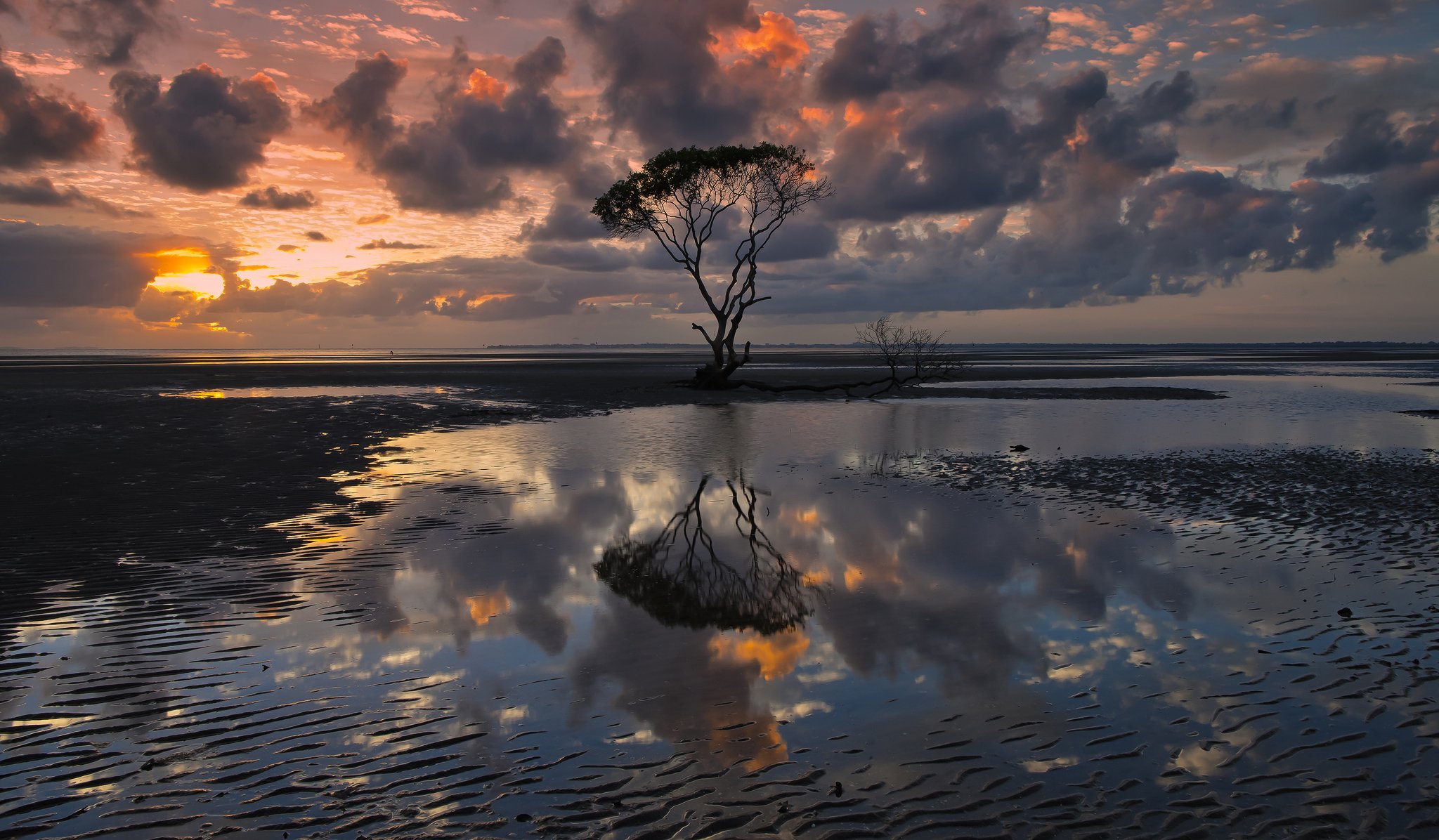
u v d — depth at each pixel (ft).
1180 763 17.70
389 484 52.54
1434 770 17.26
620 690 21.79
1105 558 35.14
